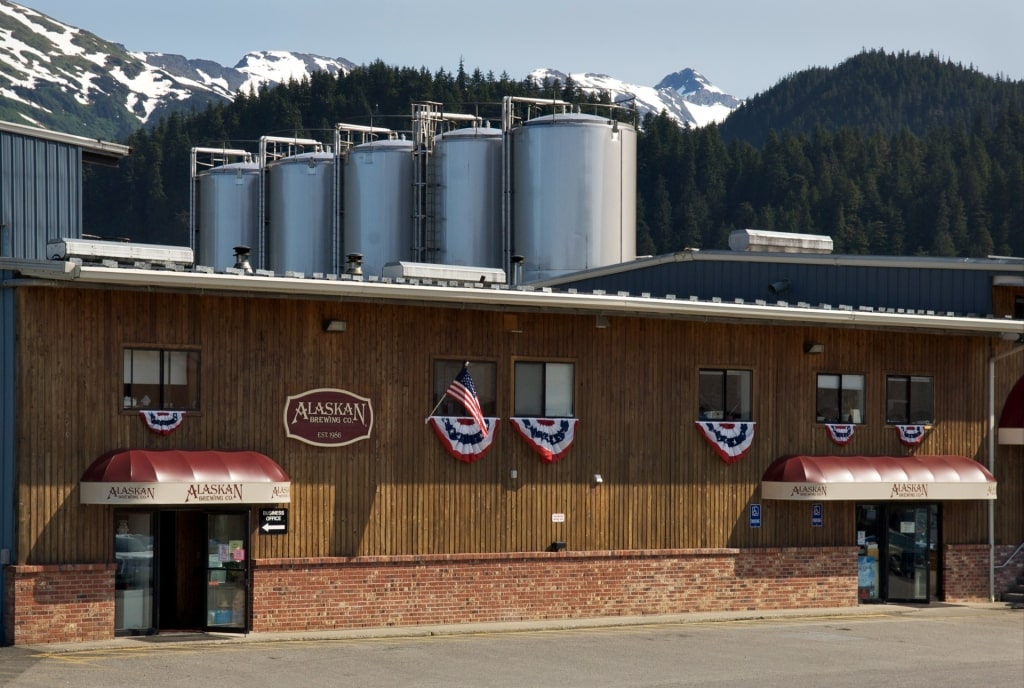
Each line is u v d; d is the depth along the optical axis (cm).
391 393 3150
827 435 3734
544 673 2583
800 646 3047
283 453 3016
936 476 3775
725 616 3475
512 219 6341
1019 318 4069
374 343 3133
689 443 3531
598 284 4791
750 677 2622
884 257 4144
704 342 3566
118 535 2850
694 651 2923
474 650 2823
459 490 3225
